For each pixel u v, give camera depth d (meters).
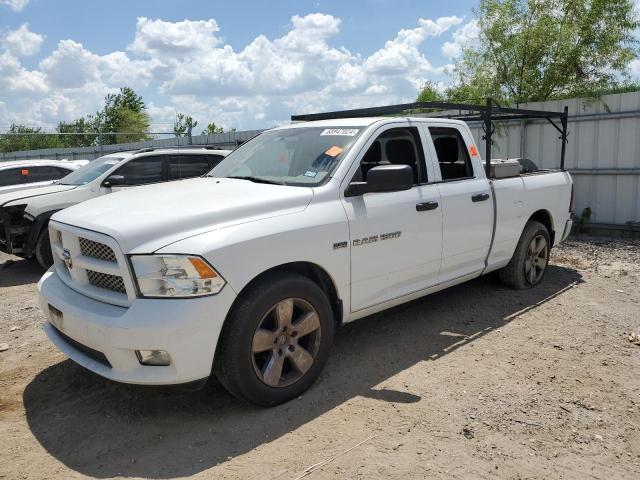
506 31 11.98
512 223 5.89
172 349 3.22
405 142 4.94
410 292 4.76
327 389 3.97
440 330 5.15
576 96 11.18
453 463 3.09
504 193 5.72
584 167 10.30
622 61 11.20
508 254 6.01
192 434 3.43
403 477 2.97
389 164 4.95
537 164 10.87
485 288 6.46
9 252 8.02
